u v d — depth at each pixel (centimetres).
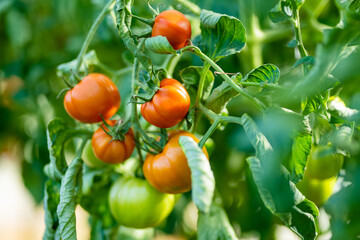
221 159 104
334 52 67
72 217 80
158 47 71
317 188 89
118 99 81
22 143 151
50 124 83
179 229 124
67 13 126
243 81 76
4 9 136
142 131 78
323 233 101
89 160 91
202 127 101
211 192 67
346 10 67
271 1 93
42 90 132
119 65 117
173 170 75
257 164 72
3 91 153
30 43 143
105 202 97
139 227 86
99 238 97
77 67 82
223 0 99
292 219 72
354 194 86
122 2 72
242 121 72
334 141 75
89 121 80
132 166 92
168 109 73
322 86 71
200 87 78
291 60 101
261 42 94
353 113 73
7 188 379
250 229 101
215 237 89
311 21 94
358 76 77
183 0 90
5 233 293
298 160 73
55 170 86
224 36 77
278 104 74
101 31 110
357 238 88
